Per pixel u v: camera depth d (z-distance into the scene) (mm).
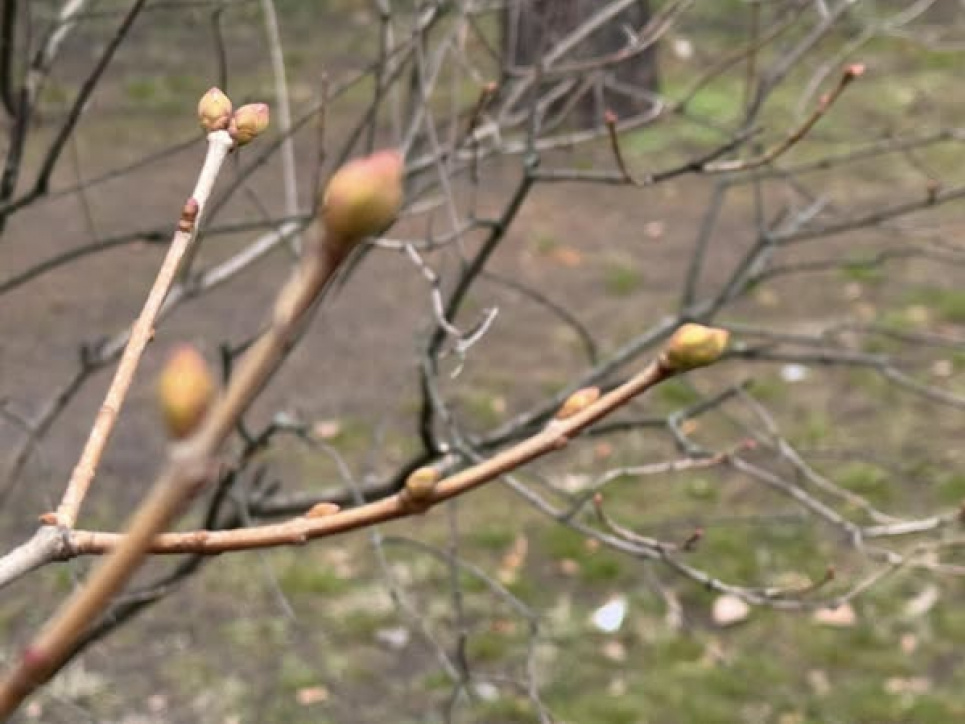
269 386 6836
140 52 11492
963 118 9992
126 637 5023
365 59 10961
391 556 5516
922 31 10930
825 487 2881
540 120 2945
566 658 4895
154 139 10164
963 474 5797
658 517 5645
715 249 8562
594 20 3217
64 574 5219
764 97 3162
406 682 4832
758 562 5348
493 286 7969
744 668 4828
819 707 4645
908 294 7656
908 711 4605
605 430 2934
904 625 5004
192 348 458
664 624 5078
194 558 3002
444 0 2951
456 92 3523
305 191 8703
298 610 5199
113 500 5805
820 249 8297
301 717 4656
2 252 8352
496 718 4637
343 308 7734
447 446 2680
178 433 442
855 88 10391
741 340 7070
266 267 8180
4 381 6867
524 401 6664
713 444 6203
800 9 3213
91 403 6680
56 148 2553
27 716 4477
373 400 6730
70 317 7598
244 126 984
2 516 5605
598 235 8703
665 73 10469
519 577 5352
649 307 7758
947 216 8633
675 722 4582
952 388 6594
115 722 4535
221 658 4941
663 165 9531
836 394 6582
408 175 2963
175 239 992
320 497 2977
